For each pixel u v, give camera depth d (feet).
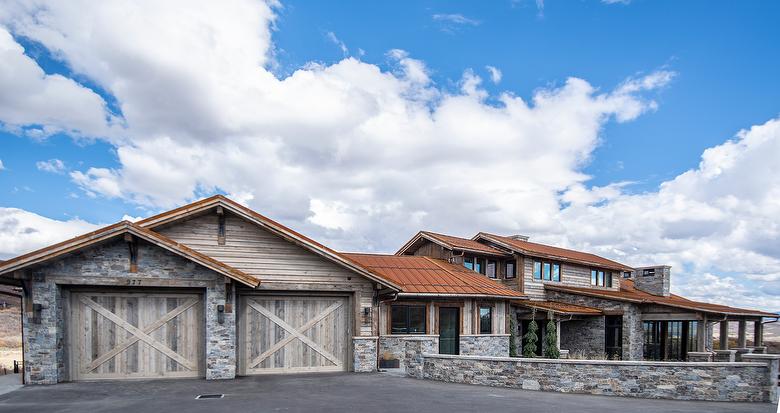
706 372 38.99
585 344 82.99
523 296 72.38
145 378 42.68
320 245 47.52
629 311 78.95
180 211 44.62
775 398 37.50
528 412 32.12
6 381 42.42
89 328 42.01
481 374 44.52
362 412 30.83
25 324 39.55
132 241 41.27
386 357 56.03
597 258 104.78
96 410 30.86
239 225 47.32
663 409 34.35
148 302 43.24
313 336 48.85
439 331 65.05
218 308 43.11
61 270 40.37
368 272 48.78
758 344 88.17
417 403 34.14
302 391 38.06
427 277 68.03
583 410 33.27
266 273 47.29
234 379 43.27
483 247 85.87
